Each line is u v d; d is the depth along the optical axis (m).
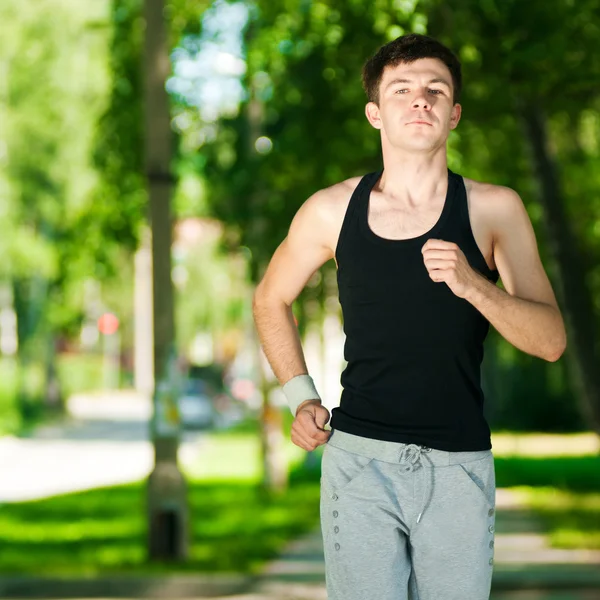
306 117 17.53
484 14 14.21
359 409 4.63
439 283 4.50
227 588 15.43
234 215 19.64
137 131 21.50
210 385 71.00
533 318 4.48
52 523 22.47
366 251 4.60
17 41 43.06
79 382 80.06
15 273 50.62
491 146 19.67
